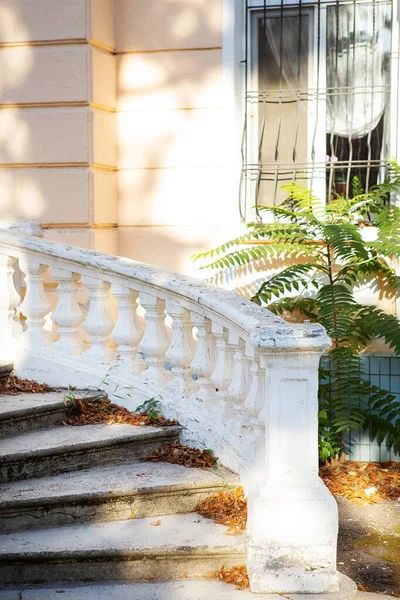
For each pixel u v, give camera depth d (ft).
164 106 23.50
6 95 22.91
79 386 19.83
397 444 21.95
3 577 14.55
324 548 14.05
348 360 21.26
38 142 22.84
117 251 23.93
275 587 13.99
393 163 21.71
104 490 15.88
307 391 14.30
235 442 16.89
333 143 23.73
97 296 19.70
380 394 21.66
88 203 22.63
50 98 22.65
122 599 13.89
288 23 23.67
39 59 22.67
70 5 22.31
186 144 23.45
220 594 14.01
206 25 23.12
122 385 19.33
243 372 16.72
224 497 16.26
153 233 23.77
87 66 22.41
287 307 22.04
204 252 23.45
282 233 22.62
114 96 23.76
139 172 23.79
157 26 23.39
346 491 19.99
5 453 16.39
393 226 21.07
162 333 18.98
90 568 14.70
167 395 18.70
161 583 14.51
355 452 22.41
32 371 20.39
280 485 14.32
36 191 22.97
